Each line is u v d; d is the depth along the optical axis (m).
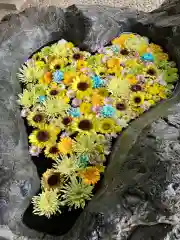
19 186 0.73
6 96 0.83
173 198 0.60
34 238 0.71
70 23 0.95
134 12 0.99
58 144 0.80
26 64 0.92
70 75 0.89
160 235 0.63
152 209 0.62
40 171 0.78
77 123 0.82
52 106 0.85
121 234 0.64
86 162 0.77
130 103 0.85
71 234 0.68
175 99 0.82
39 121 0.84
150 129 0.71
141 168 0.65
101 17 0.94
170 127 0.70
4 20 0.96
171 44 0.91
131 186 0.64
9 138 0.77
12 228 0.71
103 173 0.76
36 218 0.73
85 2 1.34
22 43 0.93
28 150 0.80
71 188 0.75
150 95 0.86
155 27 0.93
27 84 0.90
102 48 0.93
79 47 0.94
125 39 0.95
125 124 0.81
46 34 0.96
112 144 0.79
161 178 0.62
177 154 0.64
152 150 0.66
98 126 0.82
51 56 0.93
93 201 0.70
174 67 0.90
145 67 0.90
